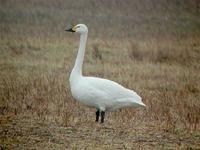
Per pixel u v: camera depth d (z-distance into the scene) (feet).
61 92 83.41
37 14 174.29
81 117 70.69
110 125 66.13
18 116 69.00
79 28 70.08
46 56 122.11
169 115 71.51
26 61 115.65
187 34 164.55
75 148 55.06
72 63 116.06
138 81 100.17
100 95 65.05
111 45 136.77
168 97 84.94
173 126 66.49
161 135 62.80
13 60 116.26
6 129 61.87
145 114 73.36
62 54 125.39
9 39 140.56
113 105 66.18
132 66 113.70
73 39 146.30
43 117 68.54
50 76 98.48
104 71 107.45
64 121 65.67
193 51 136.05
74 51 129.49
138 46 133.49
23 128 62.64
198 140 61.72
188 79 103.96
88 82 65.62
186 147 58.39
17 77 97.25
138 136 61.57
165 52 128.06
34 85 87.25
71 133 61.21
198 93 93.30
